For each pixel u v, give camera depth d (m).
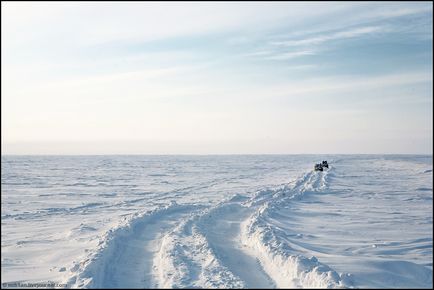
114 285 8.23
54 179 43.25
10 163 92.25
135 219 16.08
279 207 20.28
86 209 21.92
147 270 9.40
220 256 10.42
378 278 8.71
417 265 9.65
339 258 10.09
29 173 53.34
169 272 8.95
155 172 56.94
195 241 12.20
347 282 7.94
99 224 16.73
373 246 12.15
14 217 19.30
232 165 83.12
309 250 11.14
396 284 8.45
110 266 9.65
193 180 42.50
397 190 29.27
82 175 49.88
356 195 26.36
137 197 27.38
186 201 24.69
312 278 8.12
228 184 37.38
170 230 14.57
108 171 59.06
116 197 27.38
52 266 10.60
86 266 9.25
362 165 72.31
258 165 83.19
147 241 12.80
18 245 13.19
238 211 19.52
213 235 13.44
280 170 62.19
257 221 15.32
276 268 9.34
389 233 14.25
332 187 31.14
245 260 10.18
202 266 9.51
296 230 14.81
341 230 14.84
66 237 14.30
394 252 11.48
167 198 26.62
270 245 11.03
